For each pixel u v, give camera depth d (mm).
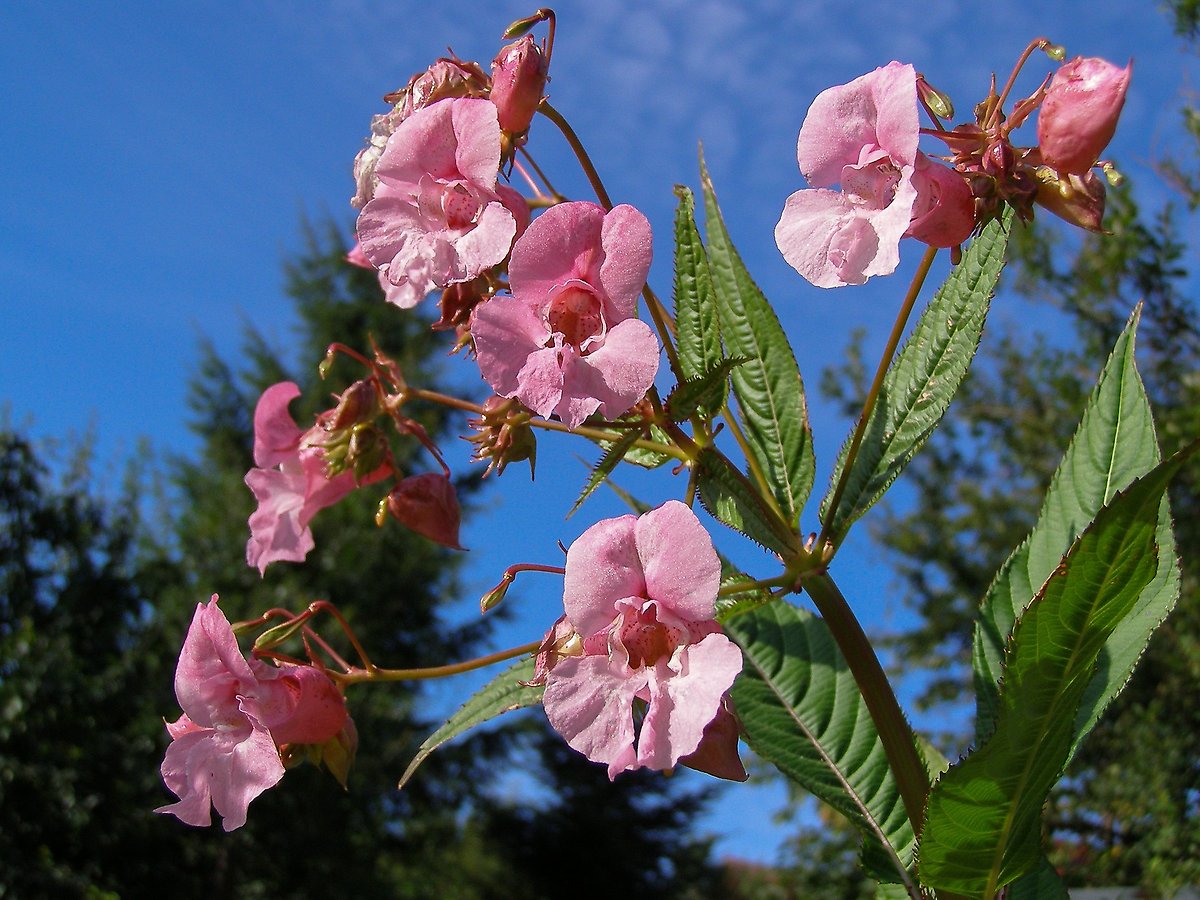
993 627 209
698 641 172
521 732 2496
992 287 188
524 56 197
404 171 197
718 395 185
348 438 230
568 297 184
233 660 194
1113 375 208
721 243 215
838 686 232
